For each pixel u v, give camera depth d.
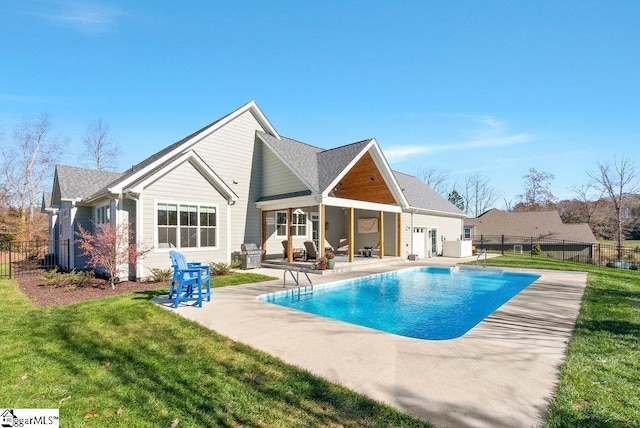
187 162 13.68
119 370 4.60
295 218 20.12
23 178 36.34
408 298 11.32
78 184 16.67
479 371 4.44
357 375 4.34
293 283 11.83
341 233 23.77
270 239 18.59
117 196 12.30
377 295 11.79
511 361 4.79
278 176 17.14
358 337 5.90
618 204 40.53
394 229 21.25
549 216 40.03
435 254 25.97
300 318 7.16
